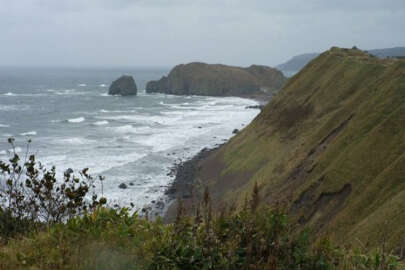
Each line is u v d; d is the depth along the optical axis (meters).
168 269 4.80
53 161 49.94
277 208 5.07
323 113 47.84
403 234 17.17
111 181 43.06
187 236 5.07
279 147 46.59
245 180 41.91
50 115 97.19
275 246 4.76
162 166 50.25
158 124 84.75
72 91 177.62
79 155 54.25
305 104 53.00
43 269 5.01
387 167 26.62
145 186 41.84
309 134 44.25
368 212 24.36
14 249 5.56
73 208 6.74
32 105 118.50
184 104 133.62
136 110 112.38
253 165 44.72
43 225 6.73
